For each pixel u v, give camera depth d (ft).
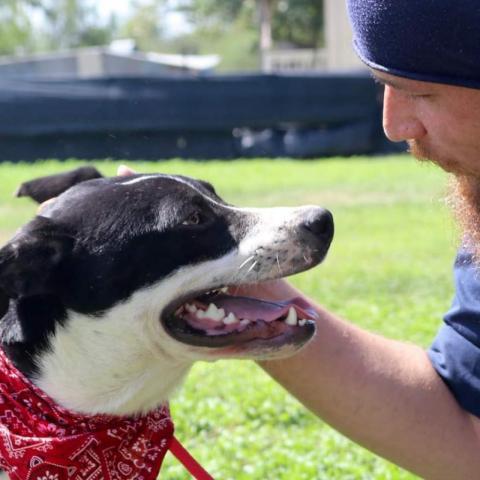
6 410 3.64
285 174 17.26
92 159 19.38
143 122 19.63
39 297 3.67
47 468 3.61
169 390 3.81
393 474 4.72
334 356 3.77
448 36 3.14
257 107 20.42
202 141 20.21
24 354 3.67
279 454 4.97
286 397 5.73
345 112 21.13
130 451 3.72
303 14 52.11
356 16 3.34
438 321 7.09
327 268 9.51
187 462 3.83
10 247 3.57
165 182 3.81
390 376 3.77
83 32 81.41
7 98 18.70
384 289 8.52
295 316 3.66
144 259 3.69
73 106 19.11
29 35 68.69
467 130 3.28
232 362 6.42
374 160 19.95
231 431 5.38
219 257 3.73
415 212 13.10
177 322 3.72
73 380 3.67
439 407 3.75
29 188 4.05
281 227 3.74
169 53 83.56
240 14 64.69
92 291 3.67
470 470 3.73
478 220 3.50
